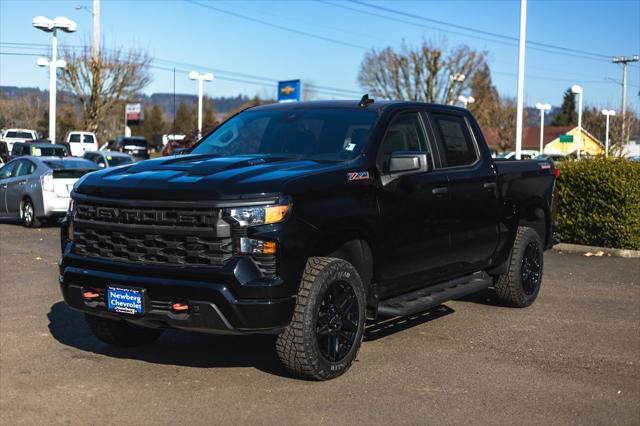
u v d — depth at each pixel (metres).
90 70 46.66
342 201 5.32
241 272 4.73
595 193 12.60
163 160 5.80
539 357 6.00
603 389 5.22
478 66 64.62
